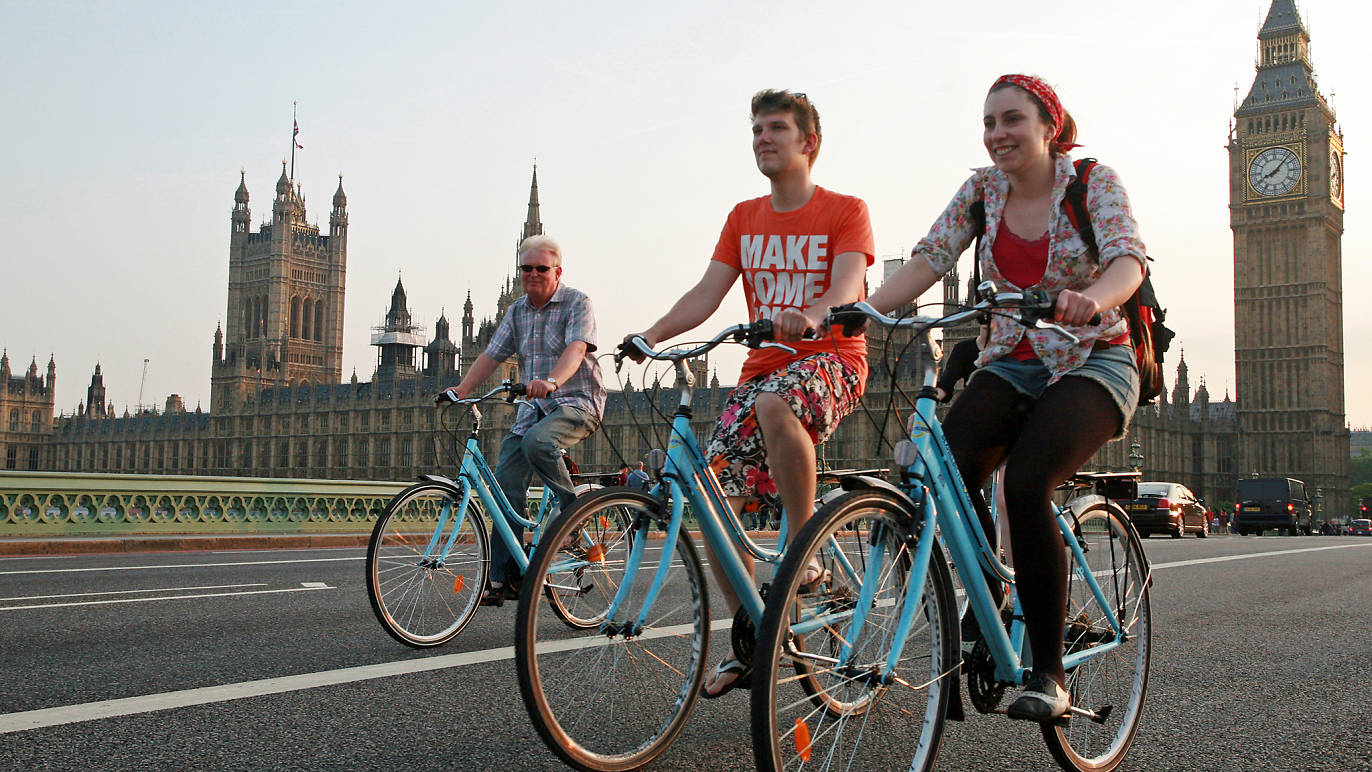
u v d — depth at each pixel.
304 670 5.69
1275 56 119.06
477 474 6.91
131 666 5.76
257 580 10.34
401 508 6.46
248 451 135.00
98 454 158.38
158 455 149.12
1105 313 3.67
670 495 3.81
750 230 4.73
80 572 11.10
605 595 4.24
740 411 4.24
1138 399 3.79
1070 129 3.90
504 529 6.89
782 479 4.11
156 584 9.88
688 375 3.94
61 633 6.87
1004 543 4.16
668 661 3.92
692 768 4.01
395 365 154.88
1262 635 7.58
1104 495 4.37
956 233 4.05
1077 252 3.74
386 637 6.82
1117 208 3.67
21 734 4.27
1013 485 3.53
